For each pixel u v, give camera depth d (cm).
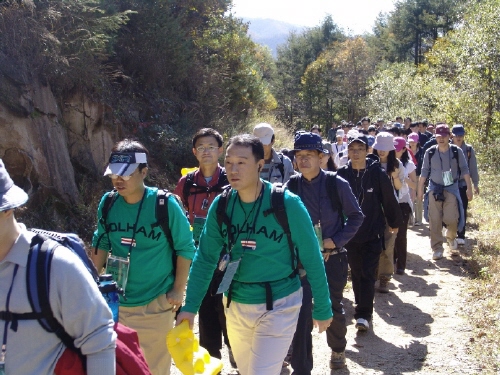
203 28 1858
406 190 779
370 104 3769
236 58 1942
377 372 482
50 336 203
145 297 362
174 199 368
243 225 328
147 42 1356
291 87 5741
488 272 748
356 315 579
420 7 5856
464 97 1884
